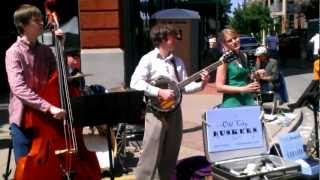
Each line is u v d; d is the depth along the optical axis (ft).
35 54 14.79
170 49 16.69
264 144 17.56
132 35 44.45
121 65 38.42
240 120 17.31
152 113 16.51
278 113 34.76
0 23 48.34
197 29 58.54
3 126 31.50
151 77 16.67
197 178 17.30
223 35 17.39
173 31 16.63
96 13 38.22
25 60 14.56
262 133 17.58
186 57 58.65
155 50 16.83
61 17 40.40
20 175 14.28
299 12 161.48
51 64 15.14
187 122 33.30
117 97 15.02
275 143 18.53
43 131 14.58
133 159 21.85
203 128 16.92
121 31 38.78
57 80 14.73
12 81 14.24
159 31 16.56
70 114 14.53
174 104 16.34
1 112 37.27
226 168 16.25
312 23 99.35
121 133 21.63
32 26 14.46
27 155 14.40
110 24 38.37
